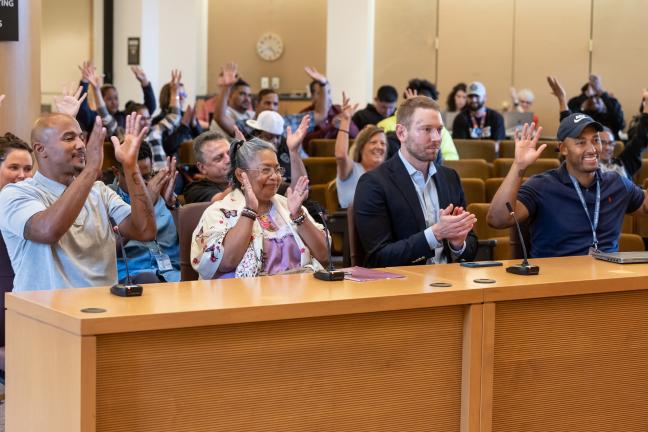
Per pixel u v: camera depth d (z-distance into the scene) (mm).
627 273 2600
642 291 2572
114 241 3045
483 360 2289
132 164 2979
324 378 2119
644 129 5855
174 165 3895
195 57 10828
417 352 2236
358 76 10367
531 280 2428
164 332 1930
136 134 3004
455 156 6762
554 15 11695
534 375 2398
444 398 2281
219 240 2988
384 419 2201
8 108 5047
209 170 4227
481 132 8648
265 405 2053
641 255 2904
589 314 2482
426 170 3398
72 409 1858
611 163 5293
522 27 11781
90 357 1829
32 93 5152
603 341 2512
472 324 2271
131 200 2994
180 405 1959
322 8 12594
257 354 2035
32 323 2029
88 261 2961
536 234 3562
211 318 1947
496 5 11797
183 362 1955
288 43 12695
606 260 2889
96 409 1866
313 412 2109
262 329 2039
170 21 10789
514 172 3350
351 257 3387
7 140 3660
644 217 5078
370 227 3299
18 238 2859
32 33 5129
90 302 2023
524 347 2381
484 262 2799
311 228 3088
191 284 2324
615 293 2523
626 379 2555
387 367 2197
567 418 2461
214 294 2162
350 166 4934
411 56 11922
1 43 5012
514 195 3354
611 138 5148
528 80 11812
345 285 2328
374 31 11930
